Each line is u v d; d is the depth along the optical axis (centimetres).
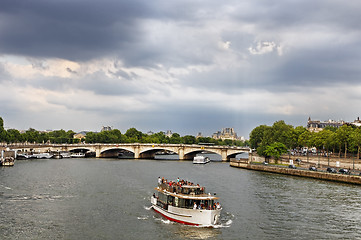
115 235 5634
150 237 5553
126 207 7456
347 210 7369
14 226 6019
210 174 13525
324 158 15412
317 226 6247
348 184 10906
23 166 15350
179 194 6531
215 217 6141
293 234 5806
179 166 16938
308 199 8438
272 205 7769
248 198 8506
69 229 5909
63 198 8262
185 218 6247
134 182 10869
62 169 14350
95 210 7175
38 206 7425
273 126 19975
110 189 9519
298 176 12988
